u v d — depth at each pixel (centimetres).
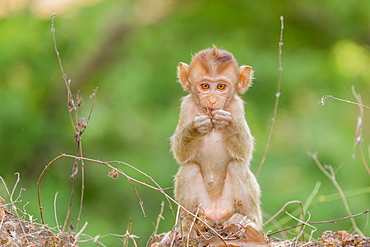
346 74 1906
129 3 1938
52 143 1745
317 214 1487
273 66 1772
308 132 1728
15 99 1703
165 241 760
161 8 1942
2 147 1675
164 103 1789
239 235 747
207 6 1916
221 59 870
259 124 1767
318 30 1903
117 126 1739
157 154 1689
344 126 1755
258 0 1892
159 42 1869
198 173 851
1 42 1767
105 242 1535
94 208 1650
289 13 1894
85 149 1723
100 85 1869
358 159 1636
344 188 1595
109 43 1883
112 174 764
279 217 1551
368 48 1905
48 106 1802
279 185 1644
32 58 1788
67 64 1850
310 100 1809
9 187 1648
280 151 1725
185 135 849
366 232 1447
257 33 1909
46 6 1877
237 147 844
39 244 709
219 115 837
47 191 1641
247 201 834
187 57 1820
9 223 725
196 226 777
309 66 1802
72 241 745
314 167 1659
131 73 1812
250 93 1786
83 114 1736
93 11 1894
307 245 730
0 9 1836
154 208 1622
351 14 1866
